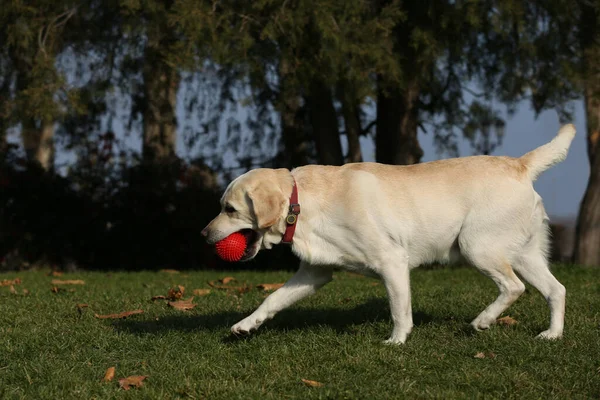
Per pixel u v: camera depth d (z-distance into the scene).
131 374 4.43
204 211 14.84
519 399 3.93
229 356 4.76
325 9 9.55
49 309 6.47
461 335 5.21
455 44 10.83
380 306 6.40
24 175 14.95
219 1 10.16
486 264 5.00
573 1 10.65
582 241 12.35
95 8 12.16
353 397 3.94
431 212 4.96
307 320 5.87
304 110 14.20
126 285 8.77
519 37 11.16
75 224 15.02
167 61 10.09
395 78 9.96
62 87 11.34
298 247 4.98
